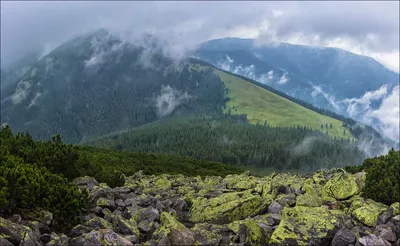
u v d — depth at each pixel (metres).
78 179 19.67
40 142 22.61
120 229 11.64
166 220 11.20
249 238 10.62
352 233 10.52
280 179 20.02
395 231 11.39
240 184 19.50
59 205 12.08
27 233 9.42
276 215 12.45
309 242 10.34
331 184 16.39
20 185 11.54
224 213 13.80
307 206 13.71
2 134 21.61
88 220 12.23
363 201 13.85
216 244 10.35
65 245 9.41
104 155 44.09
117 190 18.42
